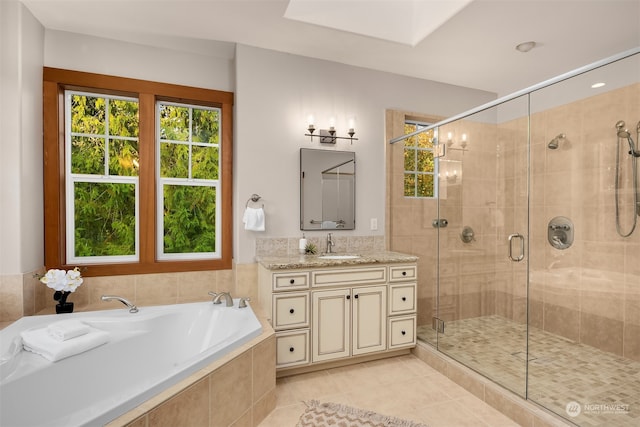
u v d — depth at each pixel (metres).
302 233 2.95
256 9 2.27
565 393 1.97
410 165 3.17
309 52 2.90
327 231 3.03
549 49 2.80
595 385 2.07
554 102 2.76
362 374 2.46
